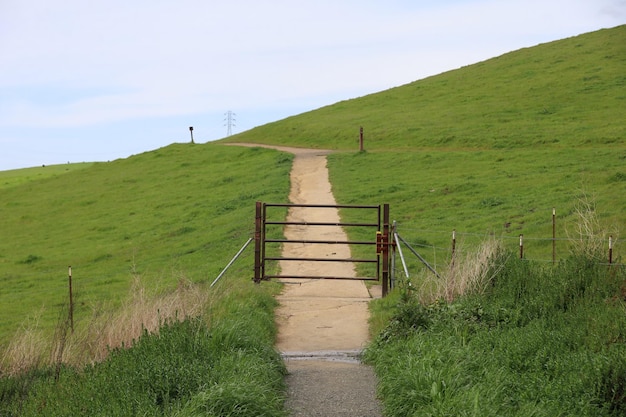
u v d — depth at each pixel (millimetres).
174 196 42781
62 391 8352
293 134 61406
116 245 33125
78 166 87938
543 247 23312
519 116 52656
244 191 40062
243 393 7914
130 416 7195
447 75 77500
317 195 36500
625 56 67438
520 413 7152
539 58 73188
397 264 23016
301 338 13930
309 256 24781
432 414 7312
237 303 14609
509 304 12281
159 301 12367
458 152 43875
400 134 52406
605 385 7715
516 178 35312
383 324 13516
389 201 33938
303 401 9102
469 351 9391
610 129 43812
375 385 9805
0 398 8859
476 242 25109
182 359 8852
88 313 19453
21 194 50656
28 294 24547
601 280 12438
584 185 31391
